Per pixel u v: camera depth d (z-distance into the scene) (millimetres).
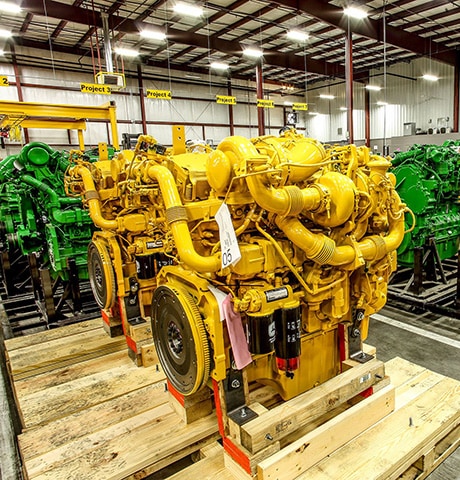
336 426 1923
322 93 19203
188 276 1983
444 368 3316
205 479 1854
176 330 2092
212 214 1927
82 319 4488
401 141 14062
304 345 2211
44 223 5133
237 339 1817
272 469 1693
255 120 18234
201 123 16281
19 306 5293
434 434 2074
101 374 2949
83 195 3555
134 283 3201
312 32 11547
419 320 4367
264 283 1823
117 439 2148
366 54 14211
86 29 10594
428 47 12375
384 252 2125
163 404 2477
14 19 9789
